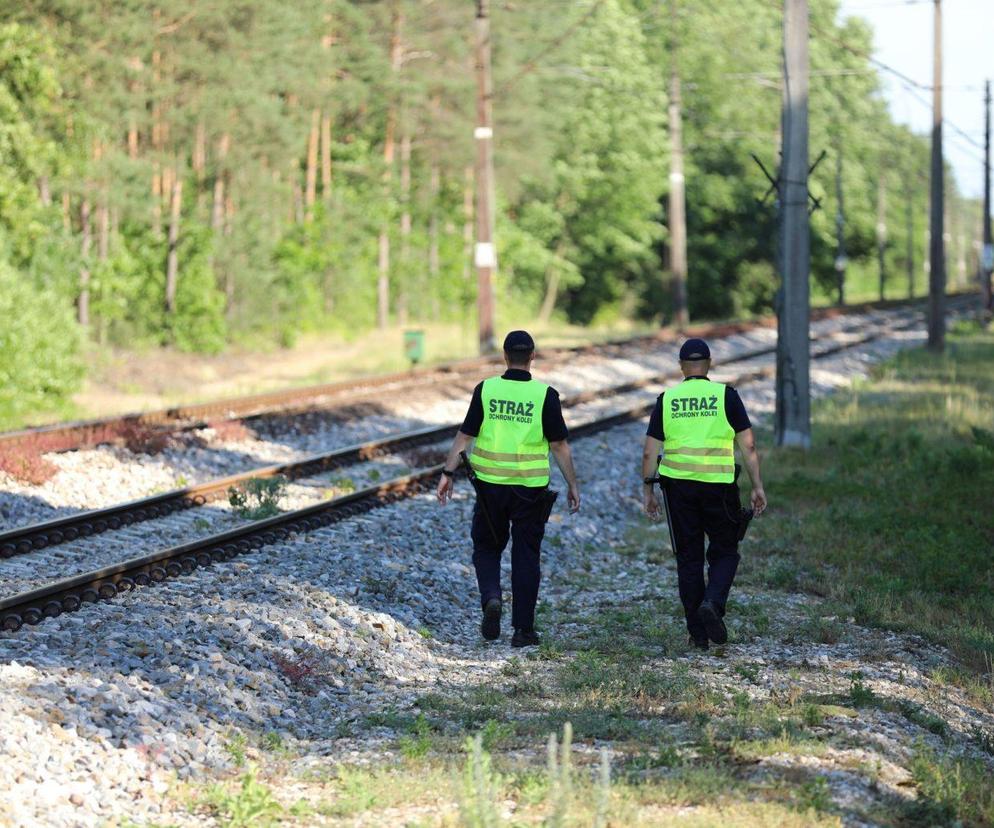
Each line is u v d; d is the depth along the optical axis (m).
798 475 48.94
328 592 29.89
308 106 161.88
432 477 46.81
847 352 116.69
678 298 149.25
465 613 31.69
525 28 194.38
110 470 46.56
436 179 190.88
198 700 21.88
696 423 26.27
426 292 178.38
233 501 39.84
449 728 21.78
